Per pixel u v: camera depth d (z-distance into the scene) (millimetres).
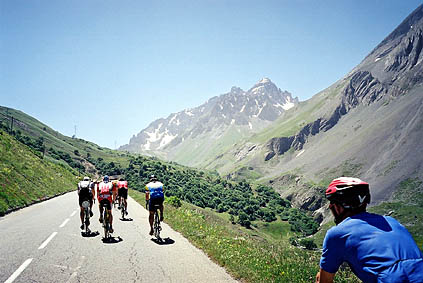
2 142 36969
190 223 15055
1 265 7242
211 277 6848
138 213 20594
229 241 10961
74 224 14250
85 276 6645
